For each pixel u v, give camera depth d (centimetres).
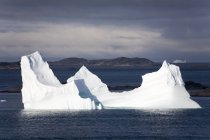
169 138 19088
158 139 18875
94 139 18775
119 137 19200
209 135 19800
